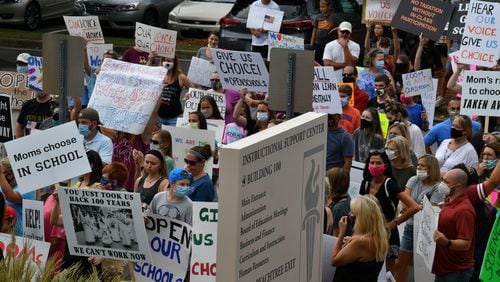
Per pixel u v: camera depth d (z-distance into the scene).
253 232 7.04
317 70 16.56
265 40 22.72
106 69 16.52
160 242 11.41
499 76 16.36
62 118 14.30
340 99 17.02
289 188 7.58
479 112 16.52
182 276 11.36
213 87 18.61
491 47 19.05
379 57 20.36
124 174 12.27
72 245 11.00
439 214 12.10
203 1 33.41
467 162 15.20
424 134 19.50
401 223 12.77
